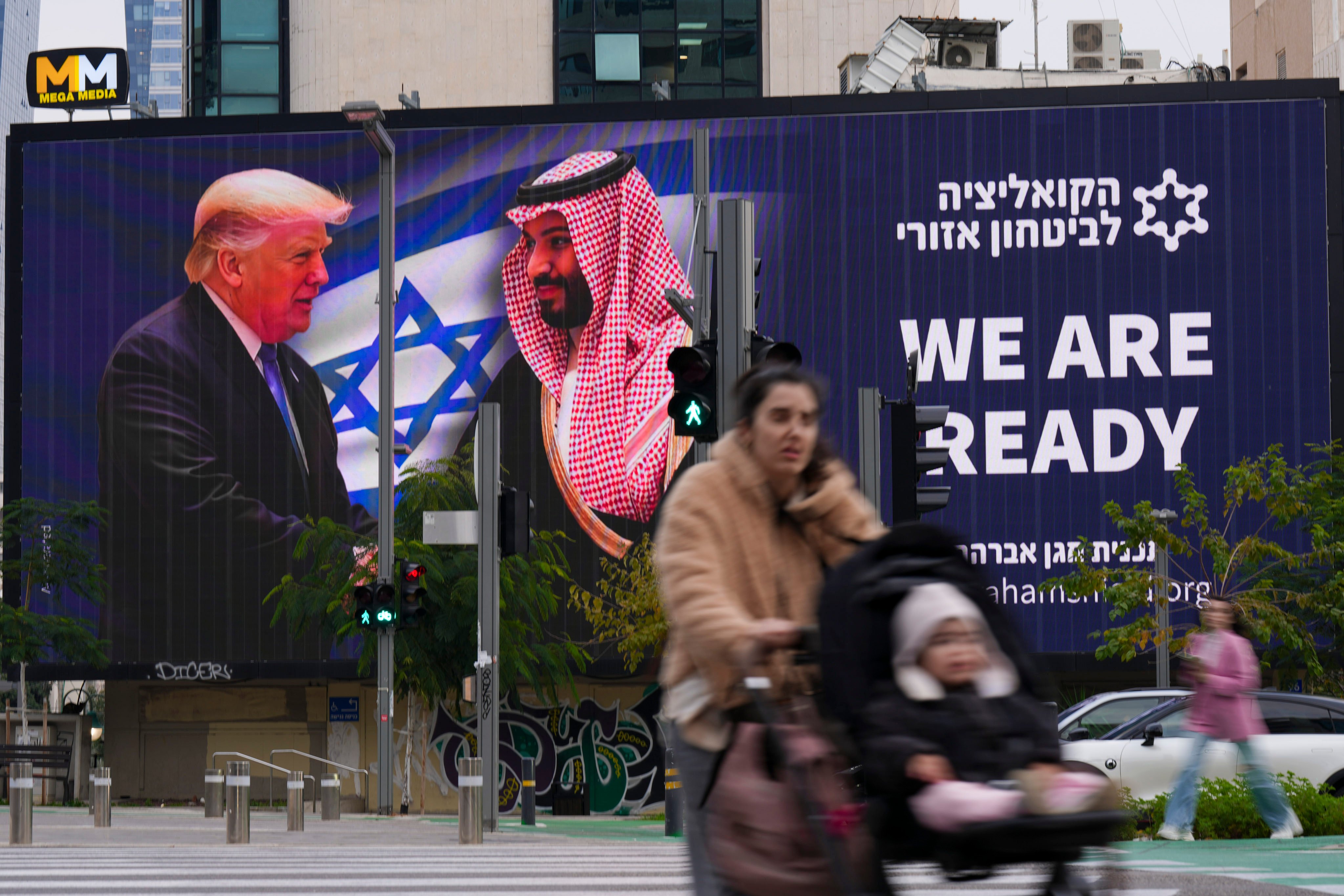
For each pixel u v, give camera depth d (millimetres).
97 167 40469
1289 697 17109
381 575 26500
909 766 3373
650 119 39719
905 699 3523
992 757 3439
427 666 31500
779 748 3520
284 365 39719
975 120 39094
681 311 17797
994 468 38344
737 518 3740
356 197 40188
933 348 38656
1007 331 38625
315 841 17047
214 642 38656
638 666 34188
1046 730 3561
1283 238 38469
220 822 24047
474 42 47000
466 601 30984
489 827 22234
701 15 47281
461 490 32781
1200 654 12477
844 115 39375
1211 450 38062
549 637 37812
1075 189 38844
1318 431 37906
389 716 26422
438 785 38375
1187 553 31234
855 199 39094
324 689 39781
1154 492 38094
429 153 40000
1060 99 39031
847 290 38875
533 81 46969
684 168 39438
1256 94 38812
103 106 46500
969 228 38875
